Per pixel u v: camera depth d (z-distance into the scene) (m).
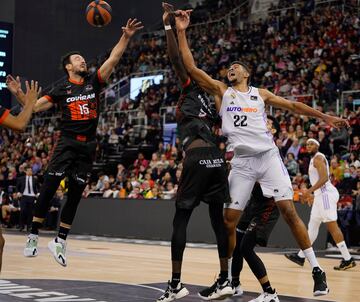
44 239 16.47
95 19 6.42
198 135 6.00
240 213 6.24
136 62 30.25
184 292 5.79
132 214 17.67
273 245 14.70
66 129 6.33
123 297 6.42
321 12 25.98
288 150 17.12
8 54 14.62
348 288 7.56
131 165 21.30
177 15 6.07
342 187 15.37
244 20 30.42
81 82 6.43
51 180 6.29
